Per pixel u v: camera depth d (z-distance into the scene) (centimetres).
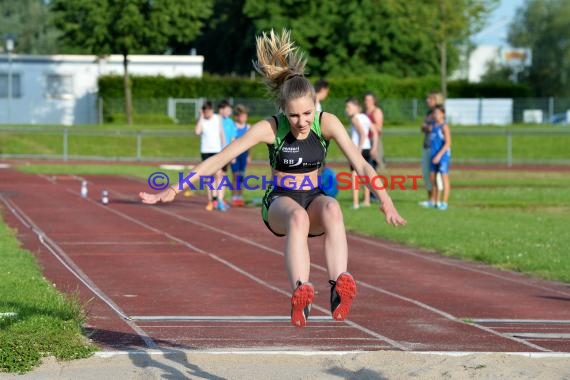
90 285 1598
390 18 8931
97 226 2481
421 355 1086
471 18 7894
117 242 2177
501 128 6762
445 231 2355
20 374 999
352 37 8869
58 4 7525
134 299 1477
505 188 3800
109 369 1023
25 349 1036
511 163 5575
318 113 954
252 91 8231
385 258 1989
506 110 7862
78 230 2388
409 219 2628
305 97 912
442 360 1061
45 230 2372
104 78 8012
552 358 1087
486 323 1331
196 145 6103
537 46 12012
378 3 8950
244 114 3041
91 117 8394
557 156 5991
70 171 4512
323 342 1187
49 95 8331
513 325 1318
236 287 1606
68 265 1819
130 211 2881
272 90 955
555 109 7938
